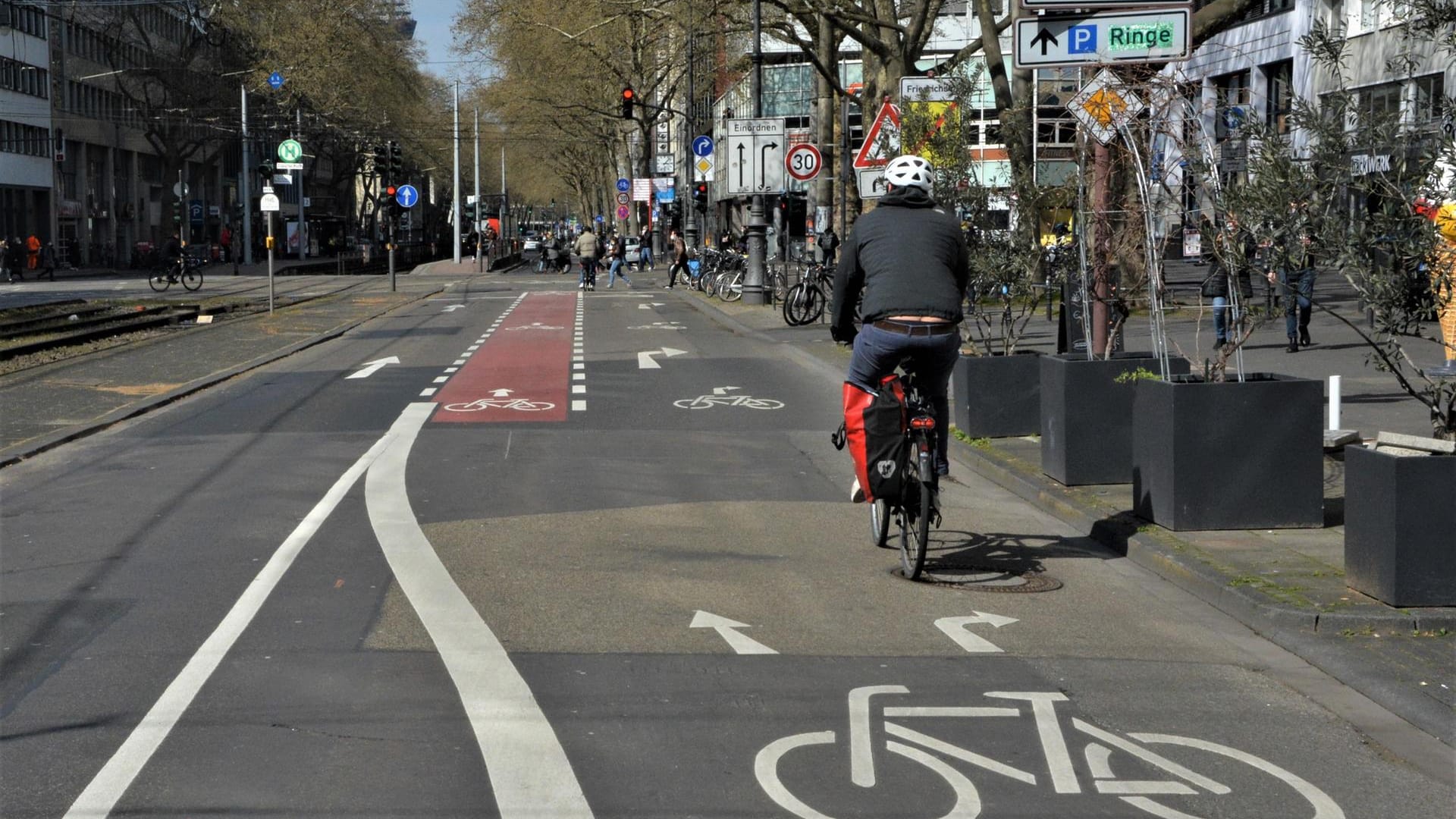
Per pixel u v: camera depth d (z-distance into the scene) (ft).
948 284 26.02
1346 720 18.76
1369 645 21.54
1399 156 24.50
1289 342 72.18
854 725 18.19
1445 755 17.47
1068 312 40.19
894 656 21.38
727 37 181.98
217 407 53.67
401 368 69.05
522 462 40.60
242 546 29.04
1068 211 42.52
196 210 308.19
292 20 245.24
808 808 15.46
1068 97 42.60
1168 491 29.09
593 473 38.73
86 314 110.42
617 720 18.26
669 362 71.61
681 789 15.94
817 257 115.03
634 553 28.63
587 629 22.66
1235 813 15.57
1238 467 28.94
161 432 46.91
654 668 20.58
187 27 245.86
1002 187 43.88
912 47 92.32
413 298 141.69
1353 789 16.29
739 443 44.62
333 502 34.12
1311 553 26.96
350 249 368.27
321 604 24.22
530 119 252.62
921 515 25.94
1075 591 25.84
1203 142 30.50
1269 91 132.57
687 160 188.55
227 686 19.61
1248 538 28.45
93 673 20.22
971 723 18.31
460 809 15.29
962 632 22.81
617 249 167.73
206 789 15.81
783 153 118.93
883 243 26.21
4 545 29.32
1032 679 20.31
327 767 16.51
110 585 25.63
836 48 120.98
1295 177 25.35
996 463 38.32
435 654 21.22
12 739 17.49
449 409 52.85
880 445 26.30
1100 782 16.39
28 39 243.81
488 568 27.12
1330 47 27.02
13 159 237.86
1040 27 36.11
